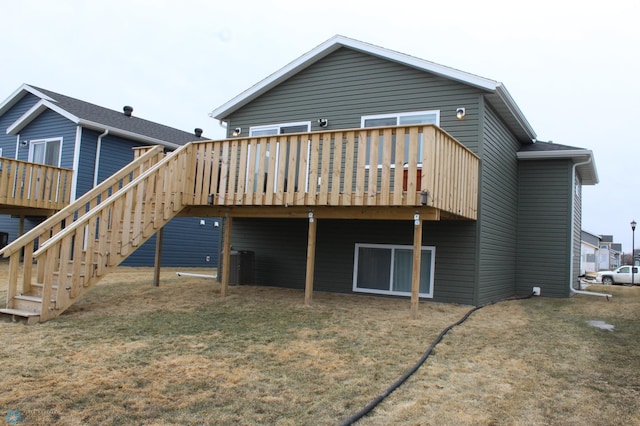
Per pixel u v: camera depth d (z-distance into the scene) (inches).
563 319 305.4
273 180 312.8
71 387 155.4
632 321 304.3
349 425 136.4
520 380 179.5
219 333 235.9
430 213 278.5
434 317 287.7
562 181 459.2
